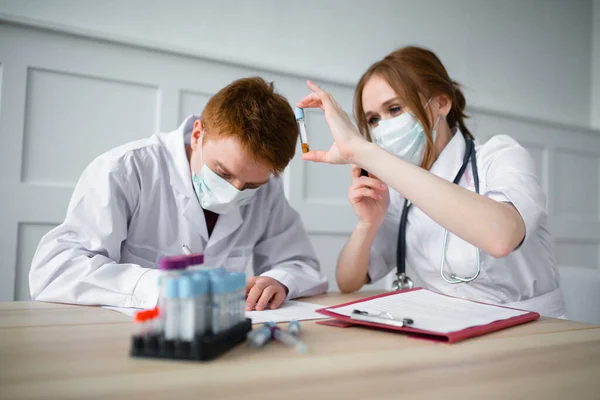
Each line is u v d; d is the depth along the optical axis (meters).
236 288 0.61
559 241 3.00
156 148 1.26
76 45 1.82
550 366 0.54
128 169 1.17
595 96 3.27
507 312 0.84
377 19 2.52
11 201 1.71
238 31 2.18
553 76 3.12
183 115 2.02
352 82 2.38
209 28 2.12
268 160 1.03
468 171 1.28
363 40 2.48
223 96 1.11
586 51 3.28
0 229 1.70
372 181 1.29
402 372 0.50
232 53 2.17
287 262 1.33
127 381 0.44
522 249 1.26
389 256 1.51
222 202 1.15
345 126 0.94
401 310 0.81
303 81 2.28
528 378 0.49
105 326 0.70
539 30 3.07
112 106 1.89
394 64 1.28
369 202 1.35
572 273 1.75
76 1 1.87
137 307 0.89
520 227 0.88
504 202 0.93
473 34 2.82
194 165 1.21
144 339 0.52
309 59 2.34
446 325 0.71
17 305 0.91
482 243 0.85
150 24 2.00
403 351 0.59
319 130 2.27
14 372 0.46
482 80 2.84
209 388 0.43
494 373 0.51
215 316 0.56
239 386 0.44
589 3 3.30
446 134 1.38
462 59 2.78
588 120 3.26
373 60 2.51
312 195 2.26
